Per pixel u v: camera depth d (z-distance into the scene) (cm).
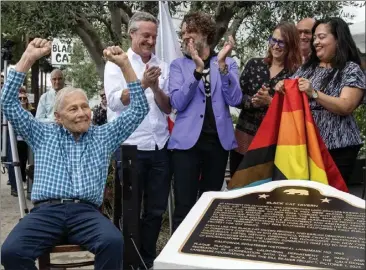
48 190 277
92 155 286
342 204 226
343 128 294
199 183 355
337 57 294
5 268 263
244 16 580
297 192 239
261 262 199
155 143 345
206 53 344
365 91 298
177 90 336
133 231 317
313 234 210
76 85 1316
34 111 721
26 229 266
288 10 561
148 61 356
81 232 271
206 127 337
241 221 224
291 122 276
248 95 359
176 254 207
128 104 329
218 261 202
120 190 346
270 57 360
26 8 542
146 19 347
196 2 591
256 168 283
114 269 264
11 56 403
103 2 602
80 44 905
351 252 199
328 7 579
